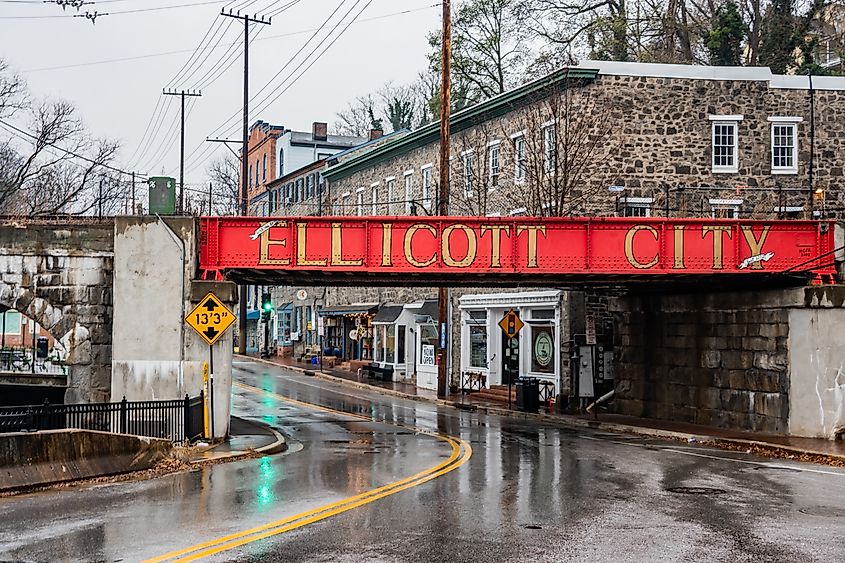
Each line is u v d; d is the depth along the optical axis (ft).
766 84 114.62
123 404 60.44
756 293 82.02
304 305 216.13
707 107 113.80
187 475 53.83
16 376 80.12
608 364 114.11
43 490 47.26
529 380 109.81
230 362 73.92
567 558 31.96
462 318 138.31
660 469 57.41
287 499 44.34
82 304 77.30
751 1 152.35
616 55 153.58
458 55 172.65
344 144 245.24
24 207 186.09
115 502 43.27
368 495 45.68
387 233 77.61
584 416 100.89
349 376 167.02
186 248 74.43
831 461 64.18
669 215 111.75
